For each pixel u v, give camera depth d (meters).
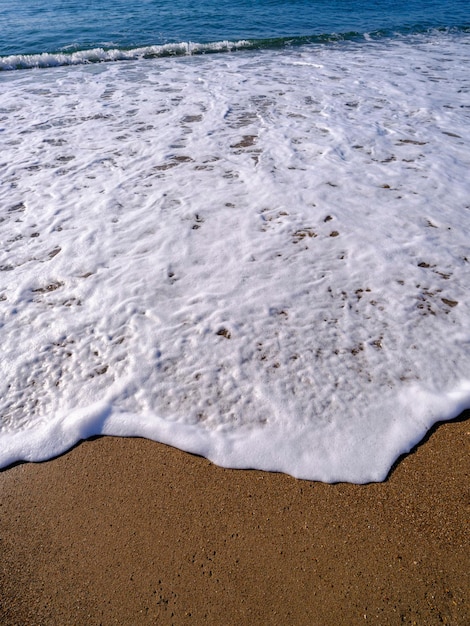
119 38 10.89
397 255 3.15
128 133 5.40
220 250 3.27
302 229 3.47
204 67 8.52
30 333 2.61
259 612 1.51
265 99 6.45
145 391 2.27
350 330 2.56
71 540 1.72
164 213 3.74
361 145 4.87
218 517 1.78
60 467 1.98
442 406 2.11
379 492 1.82
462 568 1.58
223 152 4.82
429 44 9.91
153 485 1.90
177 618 1.50
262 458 1.96
